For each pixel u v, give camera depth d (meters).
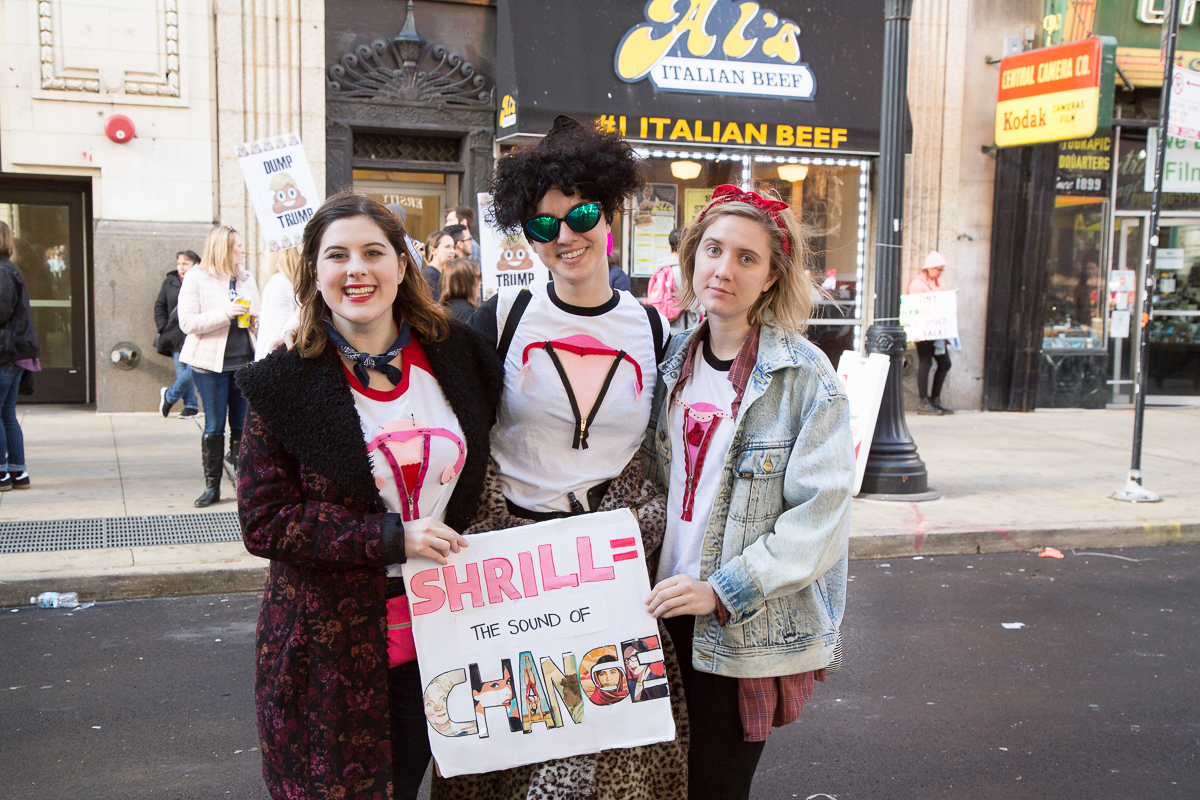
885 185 7.46
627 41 10.23
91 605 5.11
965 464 8.77
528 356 2.21
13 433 6.78
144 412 10.12
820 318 11.56
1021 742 3.72
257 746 3.59
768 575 2.03
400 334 2.06
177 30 9.69
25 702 3.92
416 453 2.02
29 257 10.47
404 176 10.85
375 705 1.99
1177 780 3.44
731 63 10.59
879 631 4.97
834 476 2.07
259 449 1.96
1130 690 4.25
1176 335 12.91
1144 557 6.51
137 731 3.69
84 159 9.64
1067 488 7.83
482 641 2.06
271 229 5.76
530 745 2.06
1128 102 12.23
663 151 10.66
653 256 10.88
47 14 9.38
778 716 2.21
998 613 5.29
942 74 11.64
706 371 2.25
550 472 2.23
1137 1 11.92
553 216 2.12
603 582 2.11
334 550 1.90
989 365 12.17
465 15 10.45
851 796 3.30
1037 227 11.92
